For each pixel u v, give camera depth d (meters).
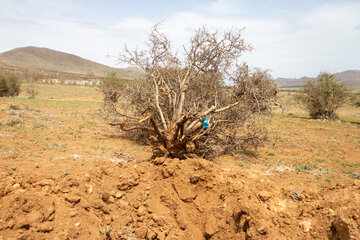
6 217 3.70
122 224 4.77
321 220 4.16
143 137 10.71
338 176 7.27
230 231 4.77
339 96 23.98
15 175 4.72
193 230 5.06
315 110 25.25
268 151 10.56
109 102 10.64
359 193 4.32
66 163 6.65
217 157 9.12
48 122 12.31
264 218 4.42
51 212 4.00
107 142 9.91
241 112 9.46
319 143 12.74
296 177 7.10
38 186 4.52
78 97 40.12
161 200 5.56
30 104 18.72
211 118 8.75
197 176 5.68
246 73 9.30
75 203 4.48
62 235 3.83
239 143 9.16
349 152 10.99
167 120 9.25
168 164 6.06
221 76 10.08
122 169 5.88
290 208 4.79
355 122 23.22
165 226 5.01
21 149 7.51
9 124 10.40
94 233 4.23
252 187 5.34
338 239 3.75
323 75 24.59
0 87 31.97
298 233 4.18
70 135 10.27
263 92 9.88
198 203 5.41
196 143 8.27
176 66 10.27
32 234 3.64
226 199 5.13
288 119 23.02
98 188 5.10
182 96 8.75
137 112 10.80
